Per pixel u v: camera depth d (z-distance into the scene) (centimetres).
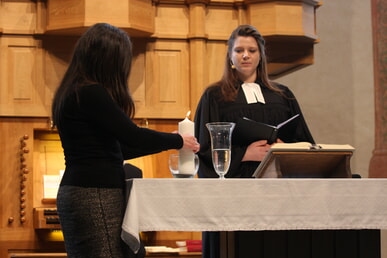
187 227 285
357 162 852
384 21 846
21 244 620
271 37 659
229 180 290
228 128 325
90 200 280
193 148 322
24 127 629
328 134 856
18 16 627
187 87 646
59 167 647
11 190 623
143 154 330
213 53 654
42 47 631
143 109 636
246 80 450
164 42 646
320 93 859
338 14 867
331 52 864
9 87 624
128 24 604
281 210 294
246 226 290
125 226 275
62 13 607
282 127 438
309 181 298
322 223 297
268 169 326
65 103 291
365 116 855
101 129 288
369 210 302
